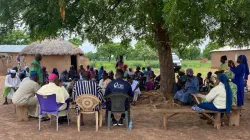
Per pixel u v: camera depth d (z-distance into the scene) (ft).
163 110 23.25
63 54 88.74
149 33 43.27
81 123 24.72
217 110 22.88
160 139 20.74
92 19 35.06
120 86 23.11
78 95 22.95
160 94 35.99
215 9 22.07
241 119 26.81
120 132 22.53
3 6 28.66
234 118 24.27
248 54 107.96
